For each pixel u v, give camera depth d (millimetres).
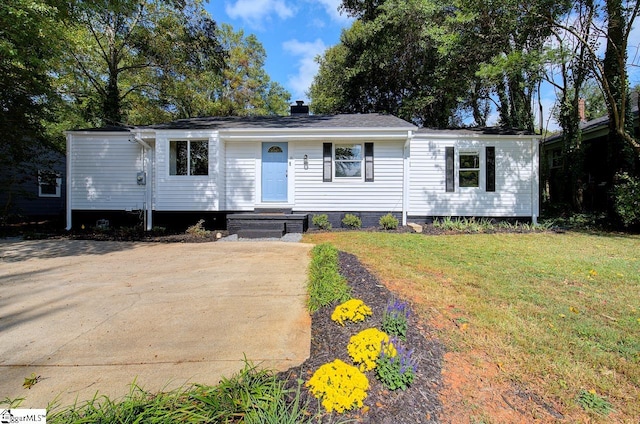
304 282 4152
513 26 8805
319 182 9586
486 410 1755
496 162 9672
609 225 8859
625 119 8945
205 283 4133
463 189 9680
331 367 1744
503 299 3336
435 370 2059
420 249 5879
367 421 1569
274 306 3318
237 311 3188
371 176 9555
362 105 17875
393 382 1809
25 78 8586
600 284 3865
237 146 9570
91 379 2016
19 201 12672
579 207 10312
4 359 2271
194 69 15164
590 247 6168
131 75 15383
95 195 9773
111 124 13797
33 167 11617
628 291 3619
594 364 2205
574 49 8984
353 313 2598
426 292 3500
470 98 14578
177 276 4453
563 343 2459
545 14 8234
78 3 8000
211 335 2652
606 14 8539
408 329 2562
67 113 11766
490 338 2516
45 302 3434
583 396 1902
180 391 1823
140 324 2879
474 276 4148
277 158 9633
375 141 9516
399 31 13492
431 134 9664
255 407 1592
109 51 14094
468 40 10164
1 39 6641
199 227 8609
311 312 3084
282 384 1820
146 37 13969
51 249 6461
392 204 9578
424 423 1607
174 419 1507
